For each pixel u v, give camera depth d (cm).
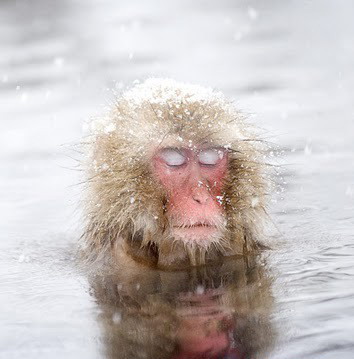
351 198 1831
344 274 1293
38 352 1025
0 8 5459
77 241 1688
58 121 2703
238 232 1535
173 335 1059
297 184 1947
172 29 4419
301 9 4753
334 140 2277
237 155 1526
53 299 1262
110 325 1114
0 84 3353
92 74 3388
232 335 1045
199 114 1526
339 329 1034
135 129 1540
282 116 2561
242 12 4797
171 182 1491
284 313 1114
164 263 1492
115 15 4941
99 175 1557
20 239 1708
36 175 2194
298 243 1540
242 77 3186
